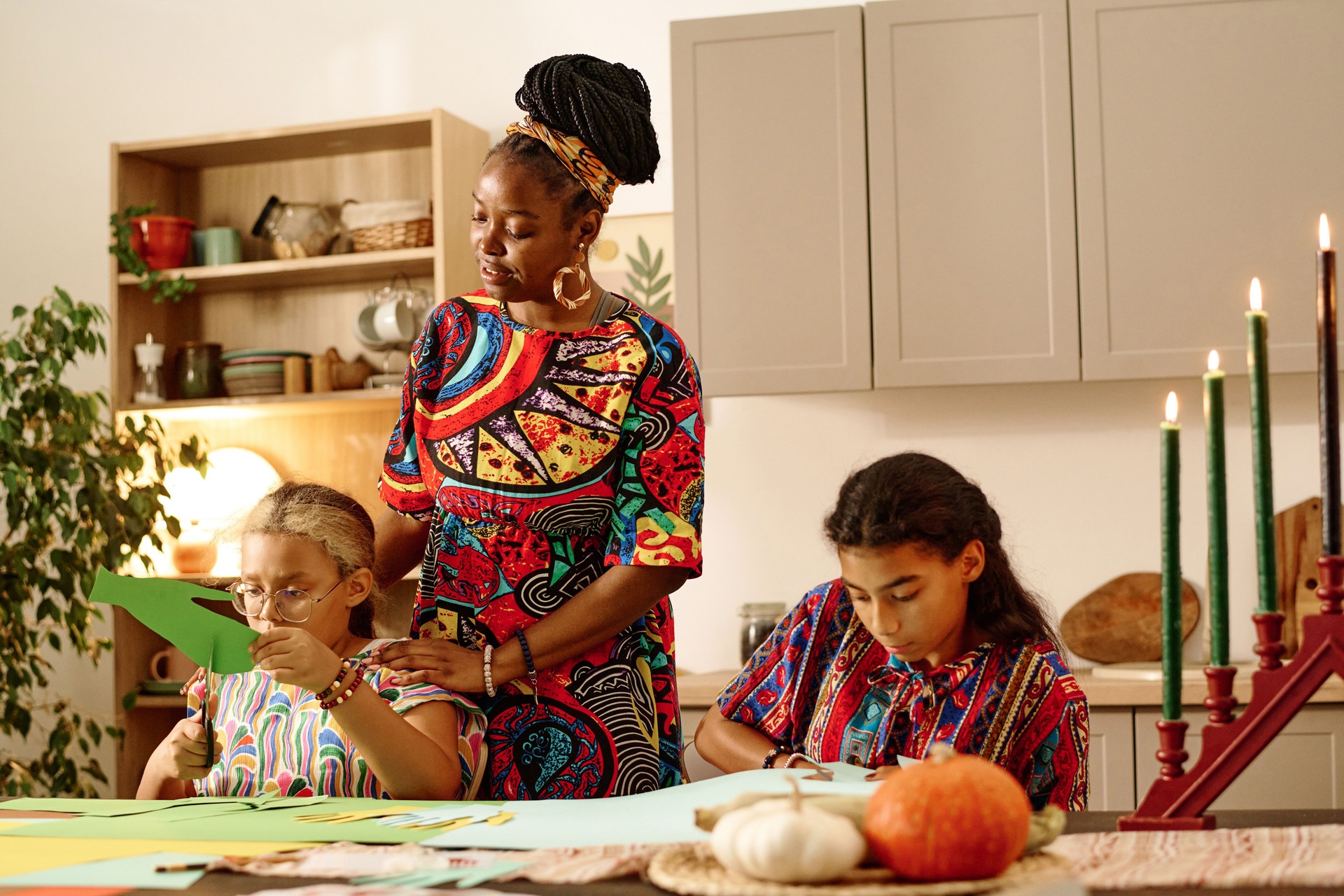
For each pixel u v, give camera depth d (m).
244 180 3.25
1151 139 2.56
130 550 2.83
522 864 0.77
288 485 1.33
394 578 1.42
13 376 2.84
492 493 1.28
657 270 3.01
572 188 1.25
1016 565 2.21
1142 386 2.82
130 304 3.09
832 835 0.64
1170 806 0.83
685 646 2.97
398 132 2.99
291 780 1.22
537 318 1.32
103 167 3.38
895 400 2.92
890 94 2.64
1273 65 2.53
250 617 1.27
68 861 0.82
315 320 3.19
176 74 3.35
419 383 1.36
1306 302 2.51
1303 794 2.31
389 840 0.87
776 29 2.68
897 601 1.14
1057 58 2.59
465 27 3.19
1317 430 2.73
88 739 3.22
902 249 2.63
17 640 2.87
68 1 3.42
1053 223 2.58
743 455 2.98
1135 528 2.81
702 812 0.71
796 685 1.33
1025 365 2.58
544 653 1.25
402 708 1.19
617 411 1.27
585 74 1.27
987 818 0.64
